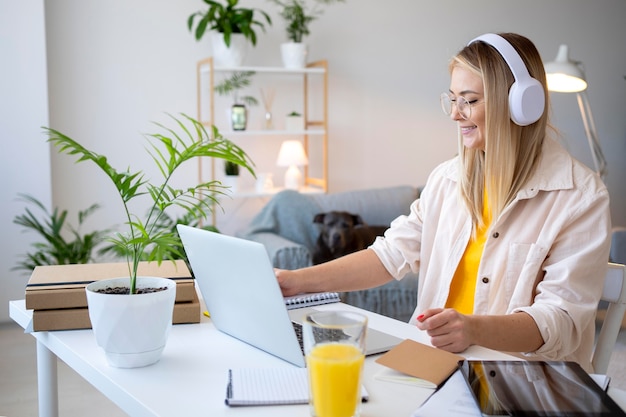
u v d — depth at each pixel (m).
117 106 4.05
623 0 5.57
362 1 4.65
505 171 1.54
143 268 1.58
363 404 1.02
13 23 3.59
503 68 1.50
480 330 1.30
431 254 1.75
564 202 1.53
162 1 4.10
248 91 4.39
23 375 3.03
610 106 5.63
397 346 1.24
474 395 0.98
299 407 1.01
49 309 1.38
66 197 3.96
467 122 1.57
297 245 3.40
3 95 3.62
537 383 1.02
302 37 4.50
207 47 4.23
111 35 4.00
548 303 1.43
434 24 4.88
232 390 1.05
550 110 1.64
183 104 4.20
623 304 1.53
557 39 5.36
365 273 1.72
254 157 4.46
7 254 3.72
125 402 1.08
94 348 1.28
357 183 4.79
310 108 4.57
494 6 5.07
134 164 4.12
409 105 4.87
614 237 3.71
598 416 0.91
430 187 1.79
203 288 1.36
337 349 0.91
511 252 1.56
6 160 3.66
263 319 1.22
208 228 3.52
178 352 1.26
